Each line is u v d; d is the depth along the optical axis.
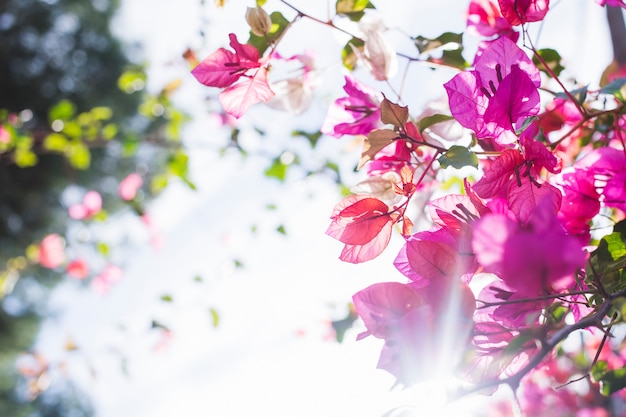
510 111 0.56
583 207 0.60
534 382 1.44
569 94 0.63
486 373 0.50
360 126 0.65
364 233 0.57
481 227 0.47
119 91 4.07
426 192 0.67
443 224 0.54
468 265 0.53
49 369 1.73
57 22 4.17
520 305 0.52
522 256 0.46
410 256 0.51
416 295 0.50
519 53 0.56
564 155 0.71
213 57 0.62
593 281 0.54
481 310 0.53
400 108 0.59
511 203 0.55
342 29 0.67
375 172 0.62
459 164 0.57
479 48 0.67
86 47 4.21
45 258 2.07
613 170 0.61
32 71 4.06
